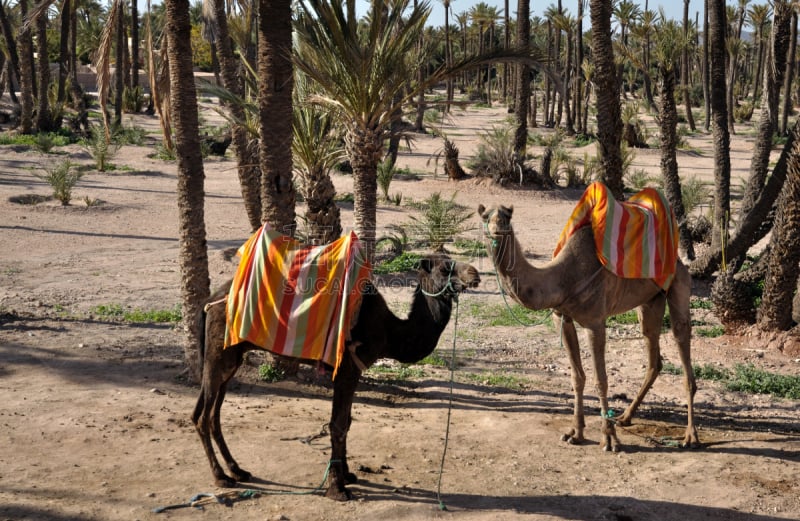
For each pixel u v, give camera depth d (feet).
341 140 36.83
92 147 107.14
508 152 102.42
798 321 40.29
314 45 32.22
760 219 46.62
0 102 172.14
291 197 31.58
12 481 20.29
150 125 167.22
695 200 84.02
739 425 28.63
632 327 44.04
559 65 208.44
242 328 19.81
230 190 95.96
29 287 47.67
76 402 27.45
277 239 20.75
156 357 34.14
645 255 24.93
